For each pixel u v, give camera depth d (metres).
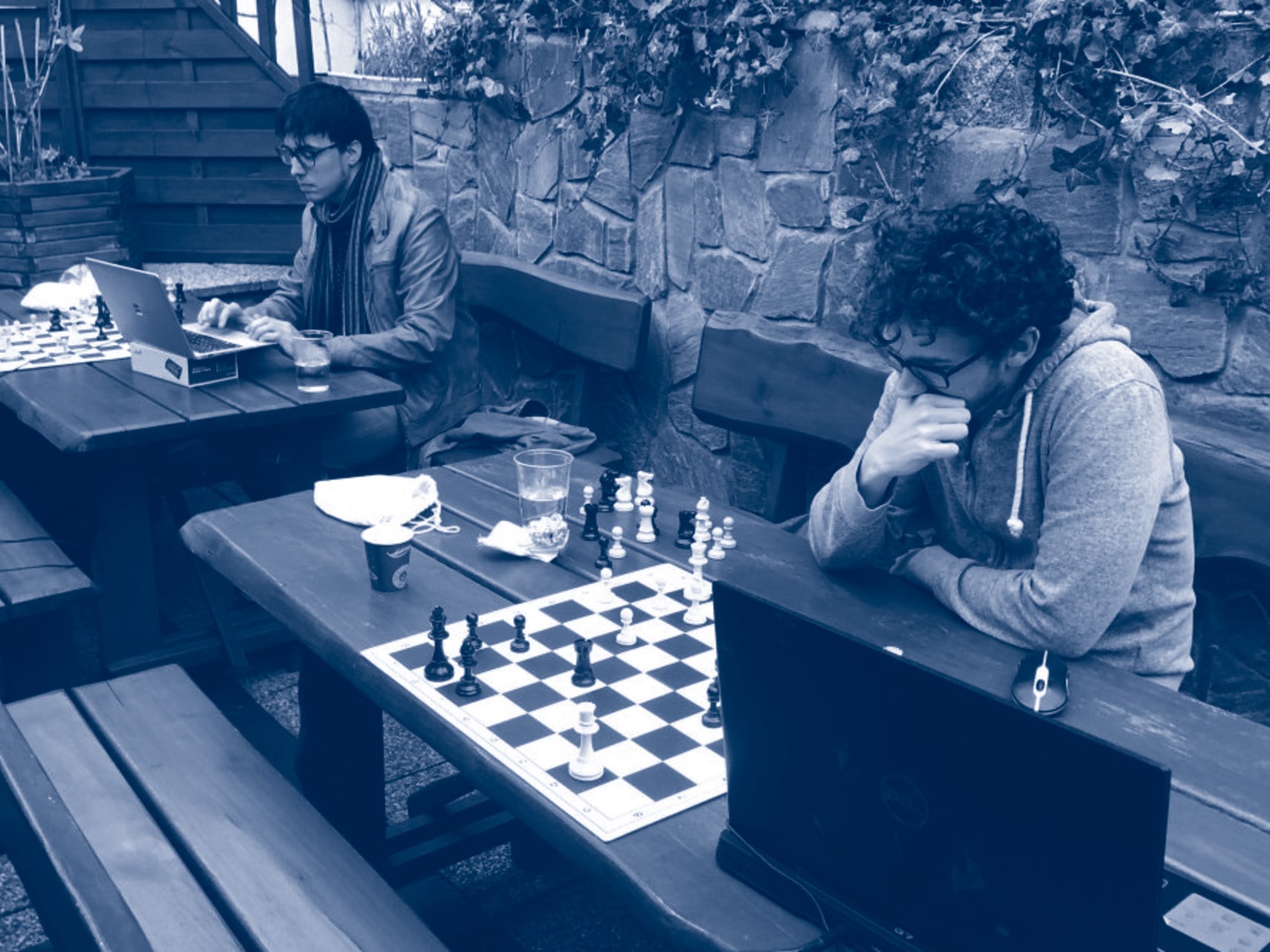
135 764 2.21
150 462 4.13
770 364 3.66
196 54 6.19
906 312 1.87
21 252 5.70
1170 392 3.07
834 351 3.49
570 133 4.65
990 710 1.08
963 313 1.80
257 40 6.94
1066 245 3.18
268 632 3.78
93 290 4.51
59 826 2.00
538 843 2.88
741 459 4.22
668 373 4.45
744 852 1.44
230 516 2.60
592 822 1.54
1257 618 2.93
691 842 1.51
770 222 3.92
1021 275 1.81
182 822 2.04
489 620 2.10
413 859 2.71
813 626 1.21
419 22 5.81
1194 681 3.08
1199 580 3.02
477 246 5.31
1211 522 2.71
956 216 1.86
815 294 3.81
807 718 1.26
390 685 1.88
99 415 3.23
